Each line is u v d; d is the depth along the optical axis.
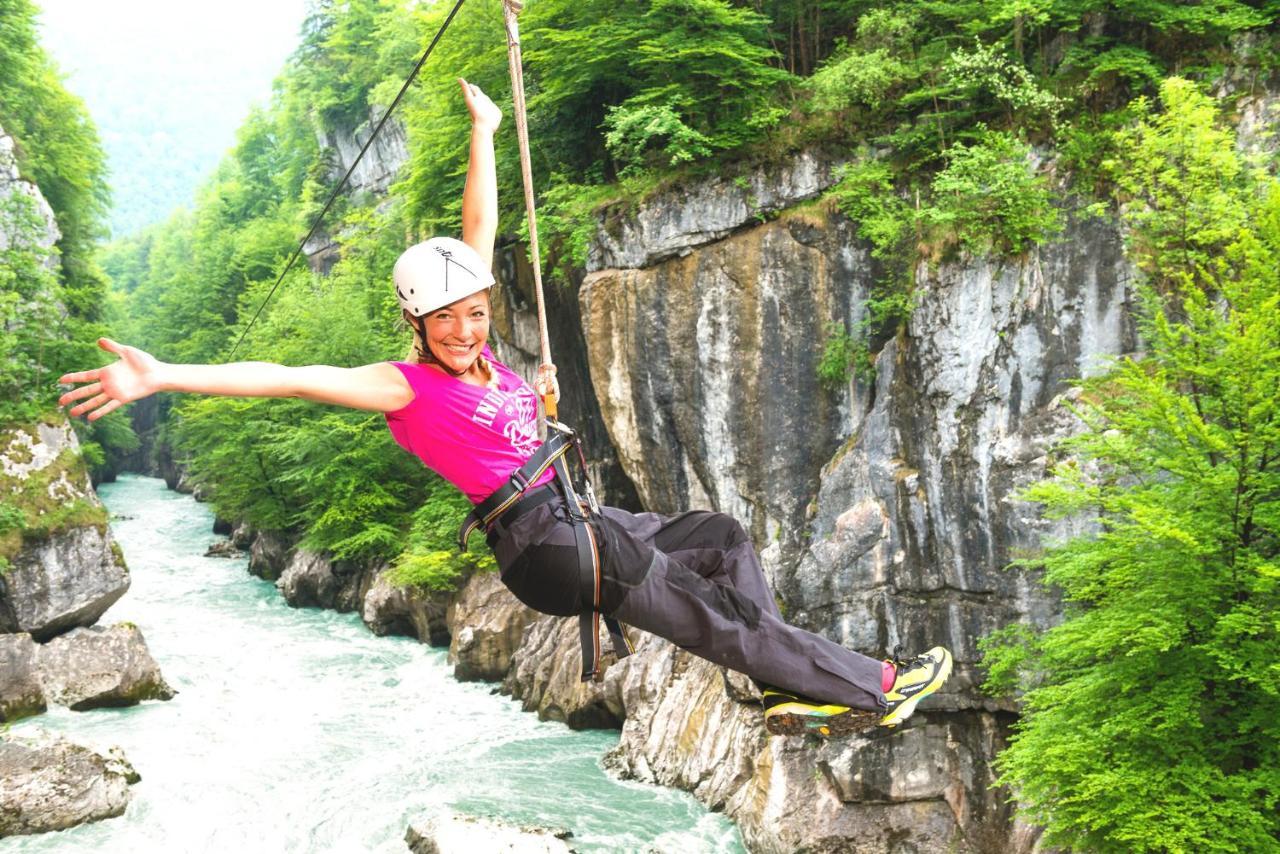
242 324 52.59
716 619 3.02
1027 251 15.63
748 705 16.97
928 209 15.92
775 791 15.39
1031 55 17.78
